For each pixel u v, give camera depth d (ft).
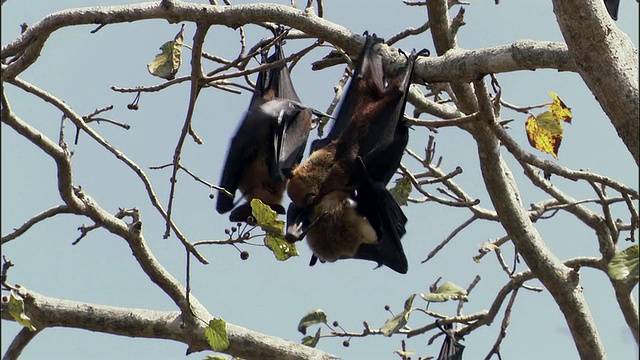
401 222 43.34
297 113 45.52
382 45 43.45
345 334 45.32
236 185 45.88
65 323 45.06
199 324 45.09
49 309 44.86
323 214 42.47
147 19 40.34
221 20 40.50
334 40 42.68
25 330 45.21
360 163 42.16
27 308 44.42
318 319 45.83
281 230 36.27
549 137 43.34
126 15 40.06
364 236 42.52
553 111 43.42
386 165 42.96
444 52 44.11
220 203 45.91
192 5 39.99
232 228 38.27
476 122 44.16
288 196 43.04
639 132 33.30
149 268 44.52
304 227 41.75
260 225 36.24
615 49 33.37
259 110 45.52
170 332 45.24
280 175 43.88
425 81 42.47
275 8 41.34
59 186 41.57
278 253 37.09
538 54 37.76
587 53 33.60
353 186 42.75
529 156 41.78
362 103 43.21
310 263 44.01
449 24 43.57
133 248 44.09
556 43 37.73
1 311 45.24
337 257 43.04
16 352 45.24
